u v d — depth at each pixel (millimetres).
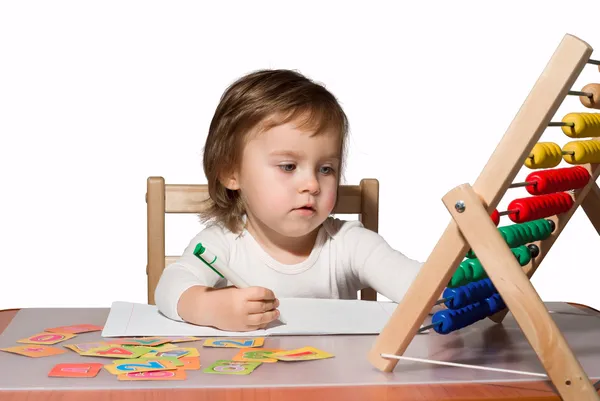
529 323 1499
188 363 1591
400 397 1442
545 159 1758
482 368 1577
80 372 1537
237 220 2336
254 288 1833
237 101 2195
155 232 2486
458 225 1535
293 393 1448
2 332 1865
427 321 1954
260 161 2156
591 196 1956
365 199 2553
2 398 1418
